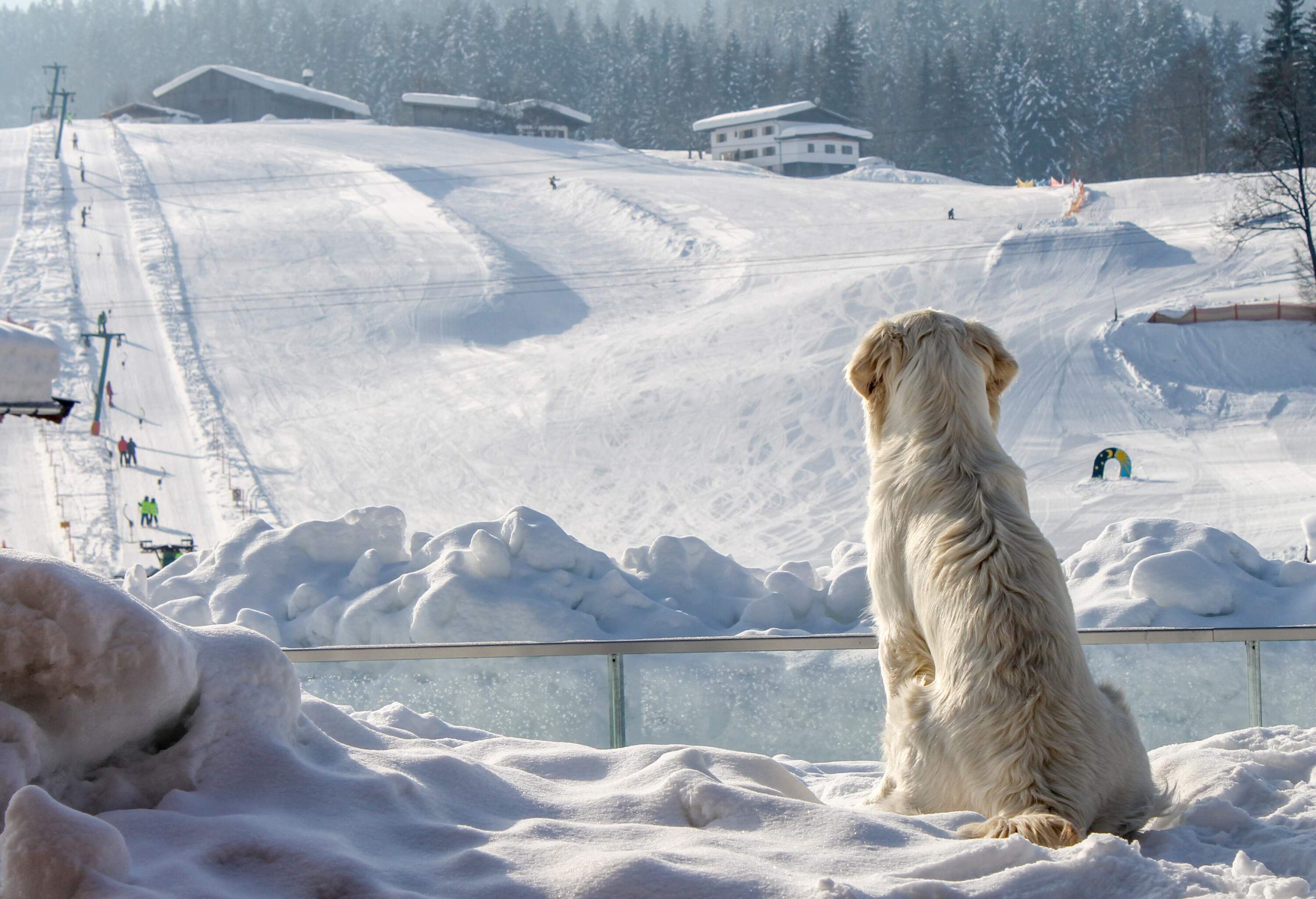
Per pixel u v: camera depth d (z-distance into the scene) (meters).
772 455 32.16
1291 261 47.19
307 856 1.88
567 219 65.69
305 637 6.41
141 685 2.13
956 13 153.00
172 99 119.56
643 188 71.44
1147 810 2.79
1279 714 4.08
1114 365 37.56
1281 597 6.25
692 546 7.26
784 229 60.44
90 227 58.53
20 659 2.12
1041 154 115.69
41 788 1.74
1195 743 3.64
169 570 7.31
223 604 6.67
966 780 2.78
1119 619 6.02
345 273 52.62
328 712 2.83
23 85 190.88
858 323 43.59
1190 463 30.08
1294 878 2.05
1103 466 29.14
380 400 38.69
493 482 31.27
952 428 3.32
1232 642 4.12
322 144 84.12
